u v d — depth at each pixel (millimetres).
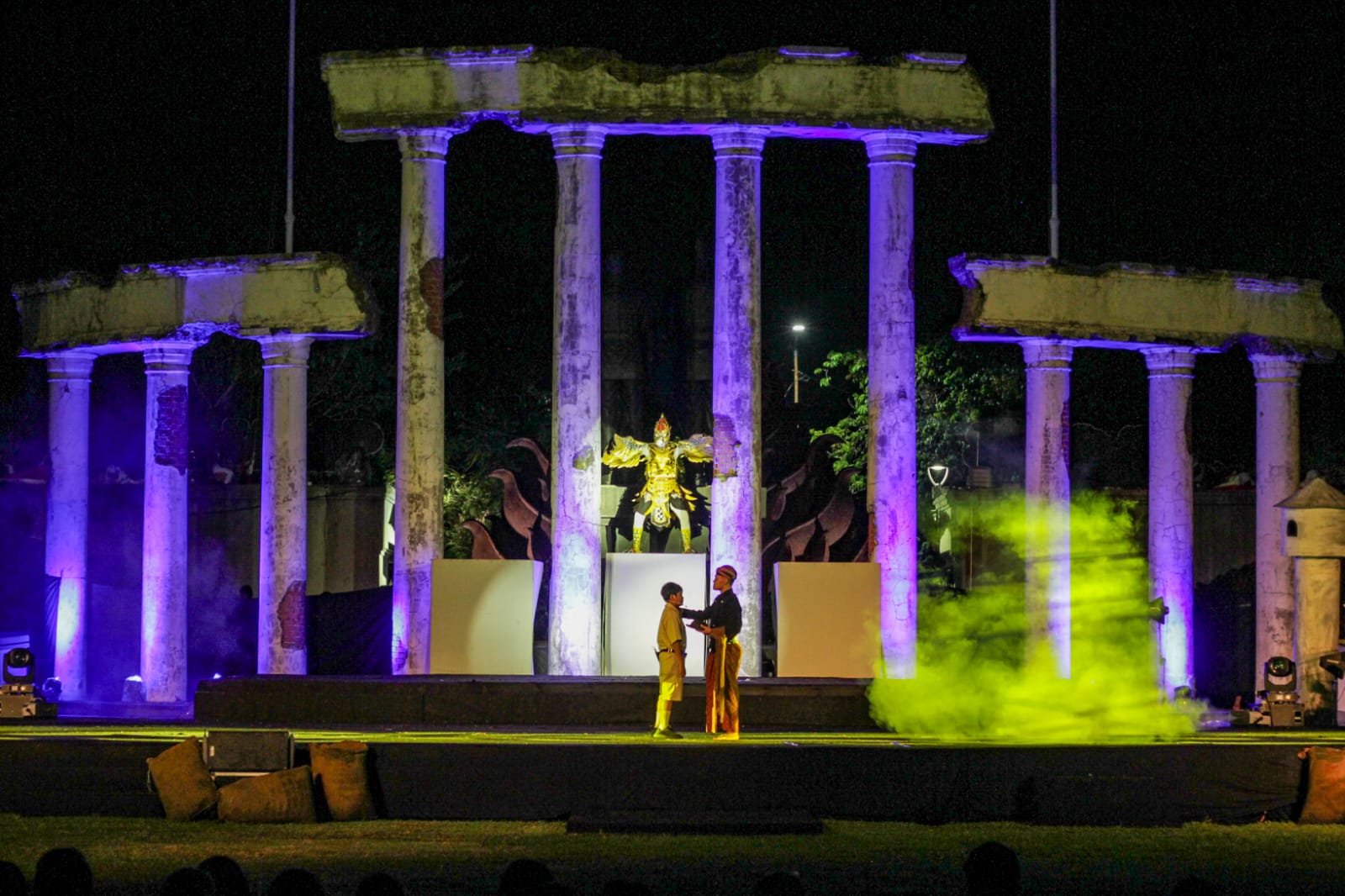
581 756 22172
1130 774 22422
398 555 29156
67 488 33125
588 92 29047
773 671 32719
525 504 34219
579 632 28750
